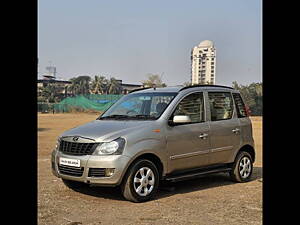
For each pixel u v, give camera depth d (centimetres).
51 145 1470
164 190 728
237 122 817
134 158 615
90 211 577
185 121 671
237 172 809
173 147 676
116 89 9706
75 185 719
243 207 614
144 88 827
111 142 612
